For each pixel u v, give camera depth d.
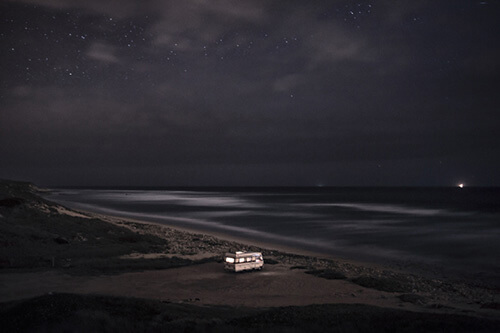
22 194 52.62
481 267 30.91
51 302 12.98
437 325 12.02
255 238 47.34
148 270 24.75
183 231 49.72
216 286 20.91
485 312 16.67
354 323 12.32
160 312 13.70
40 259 25.70
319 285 21.55
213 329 11.45
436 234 51.88
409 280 24.41
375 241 45.44
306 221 68.75
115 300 14.41
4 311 12.68
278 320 12.86
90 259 27.34
